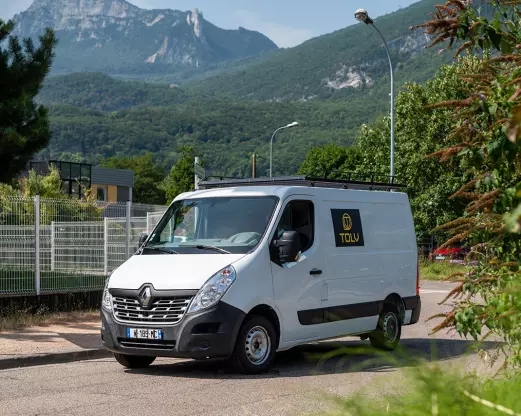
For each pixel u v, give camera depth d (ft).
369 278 36.01
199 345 28.68
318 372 30.09
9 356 34.45
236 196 32.78
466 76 14.61
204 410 23.29
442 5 15.42
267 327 30.35
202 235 32.07
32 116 53.26
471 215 14.47
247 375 29.76
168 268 30.40
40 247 51.01
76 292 53.11
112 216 57.57
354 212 35.96
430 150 120.26
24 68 52.75
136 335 29.73
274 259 30.99
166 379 29.48
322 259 33.32
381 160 130.00
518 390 7.93
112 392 26.84
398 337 37.88
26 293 49.78
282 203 32.19
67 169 174.60
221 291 28.96
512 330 13.10
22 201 50.34
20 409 24.04
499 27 14.83
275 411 22.57
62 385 28.58
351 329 34.78
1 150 51.26
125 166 424.05
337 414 7.73
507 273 13.52
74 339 40.32
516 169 13.43
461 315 14.62
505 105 13.30
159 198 415.03
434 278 97.55
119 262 57.98
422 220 119.44
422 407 7.10
